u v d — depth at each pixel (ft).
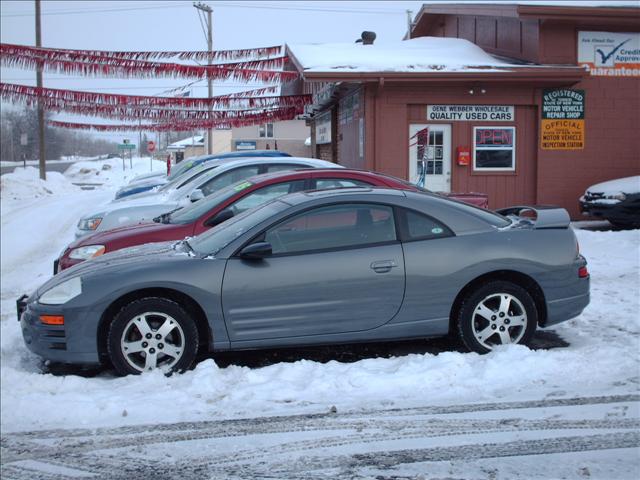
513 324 20.22
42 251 48.24
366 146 50.44
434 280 19.80
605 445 14.48
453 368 18.70
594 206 47.06
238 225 20.67
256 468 13.89
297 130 151.74
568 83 50.72
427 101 50.47
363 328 19.70
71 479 13.69
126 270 19.07
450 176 51.47
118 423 16.28
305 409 16.83
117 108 59.98
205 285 18.95
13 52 53.78
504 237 20.42
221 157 57.11
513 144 51.80
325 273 19.36
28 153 235.20
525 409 16.48
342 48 57.47
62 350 18.86
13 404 16.97
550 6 49.11
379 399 17.37
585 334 22.50
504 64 50.78
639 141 52.37
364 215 20.11
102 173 159.84
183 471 13.87
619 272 32.63
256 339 19.30
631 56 51.93
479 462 13.87
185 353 18.93
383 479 13.28
